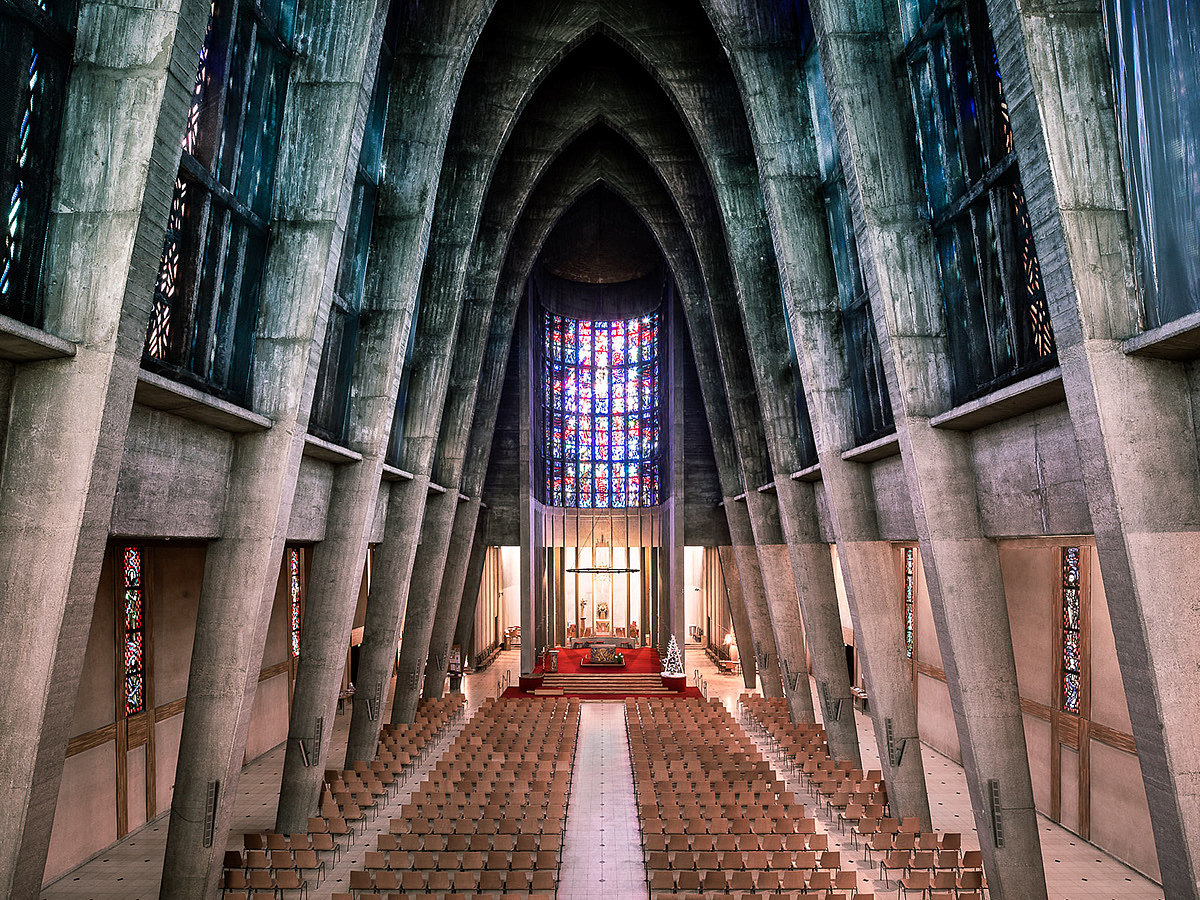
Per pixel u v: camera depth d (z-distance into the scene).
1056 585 14.24
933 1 10.14
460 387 22.11
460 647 29.20
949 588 10.11
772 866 11.09
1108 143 6.62
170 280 8.20
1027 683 15.22
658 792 13.86
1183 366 6.48
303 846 11.29
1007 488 9.35
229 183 9.41
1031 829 9.72
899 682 13.36
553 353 35.03
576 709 23.27
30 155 6.09
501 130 19.16
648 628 38.00
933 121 10.38
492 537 30.55
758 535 21.36
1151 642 6.34
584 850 12.76
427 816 12.92
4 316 5.35
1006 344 9.00
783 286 14.91
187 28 6.62
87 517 6.20
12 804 6.02
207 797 9.71
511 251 26.31
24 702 6.07
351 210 13.27
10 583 6.11
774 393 17.62
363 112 11.10
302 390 10.33
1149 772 6.55
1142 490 6.42
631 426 35.75
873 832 12.41
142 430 7.89
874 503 13.77
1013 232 8.63
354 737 16.88
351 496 13.72
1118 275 6.53
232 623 9.95
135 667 14.12
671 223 25.98
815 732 19.80
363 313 14.23
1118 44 6.52
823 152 14.29
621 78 23.09
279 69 10.60
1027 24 6.71
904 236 10.73
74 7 6.45
